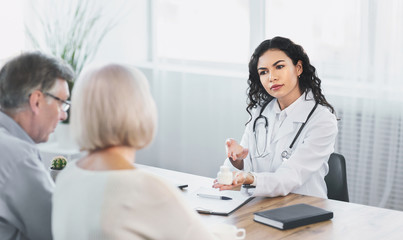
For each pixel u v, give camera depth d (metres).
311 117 2.28
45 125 1.63
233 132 3.68
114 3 3.88
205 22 3.66
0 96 1.58
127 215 1.13
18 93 1.56
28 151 1.56
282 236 1.67
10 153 1.53
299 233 1.70
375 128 3.16
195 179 2.27
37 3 4.10
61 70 1.62
